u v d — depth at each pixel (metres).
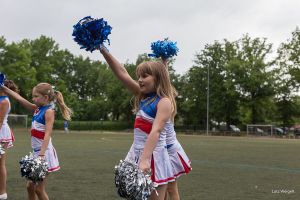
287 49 48.91
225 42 52.25
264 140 31.81
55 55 68.56
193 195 6.62
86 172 9.25
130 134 39.34
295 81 49.34
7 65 55.41
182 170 4.30
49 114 4.84
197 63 53.28
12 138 6.16
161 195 3.44
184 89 54.41
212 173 9.47
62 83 66.00
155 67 3.46
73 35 3.23
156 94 3.50
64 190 6.88
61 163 11.17
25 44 65.38
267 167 10.91
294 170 10.25
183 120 56.41
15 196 6.33
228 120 52.50
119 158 12.79
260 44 49.69
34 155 4.89
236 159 13.20
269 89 48.25
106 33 3.22
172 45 4.26
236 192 6.94
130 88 3.66
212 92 51.69
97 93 87.19
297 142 28.12
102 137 29.97
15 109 57.38
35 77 59.81
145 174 3.07
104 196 6.40
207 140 28.67
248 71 48.59
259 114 50.53
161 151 3.46
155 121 3.29
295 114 51.69
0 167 5.97
